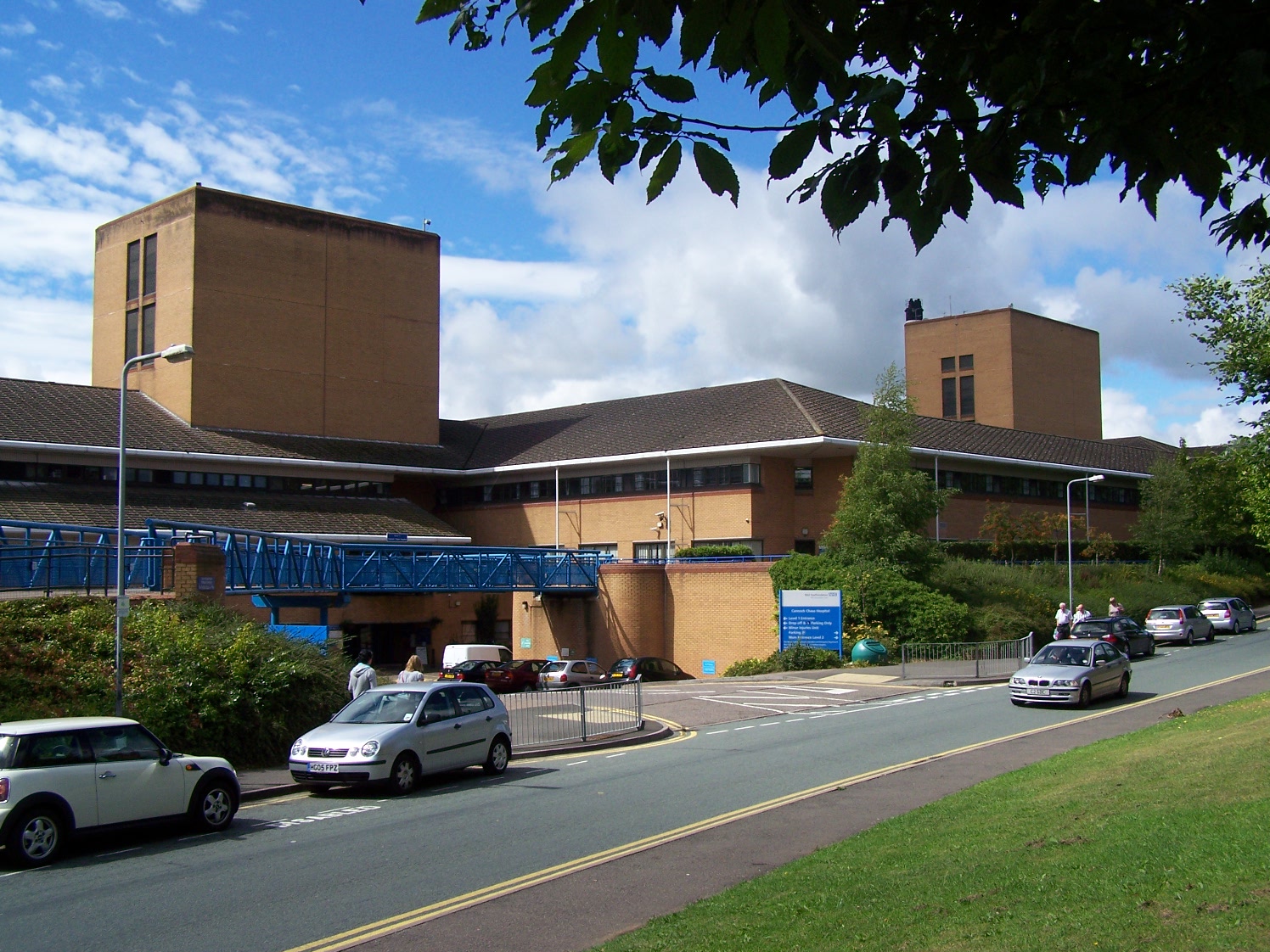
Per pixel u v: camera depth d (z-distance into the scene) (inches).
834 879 359.3
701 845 460.4
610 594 1854.1
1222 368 1059.9
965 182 165.6
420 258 2367.1
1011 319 3275.1
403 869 437.7
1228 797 410.9
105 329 2214.6
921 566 1672.0
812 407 1989.4
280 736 746.2
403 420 2313.0
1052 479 2388.0
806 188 160.2
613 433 2215.8
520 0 133.5
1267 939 236.5
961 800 503.2
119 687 658.2
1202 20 153.5
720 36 125.8
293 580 1337.4
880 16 166.4
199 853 480.1
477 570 1713.8
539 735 867.4
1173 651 1644.9
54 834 458.9
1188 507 2346.2
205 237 2020.2
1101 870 317.4
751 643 1733.5
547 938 333.7
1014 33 159.9
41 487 1683.1
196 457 1862.7
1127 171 171.5
